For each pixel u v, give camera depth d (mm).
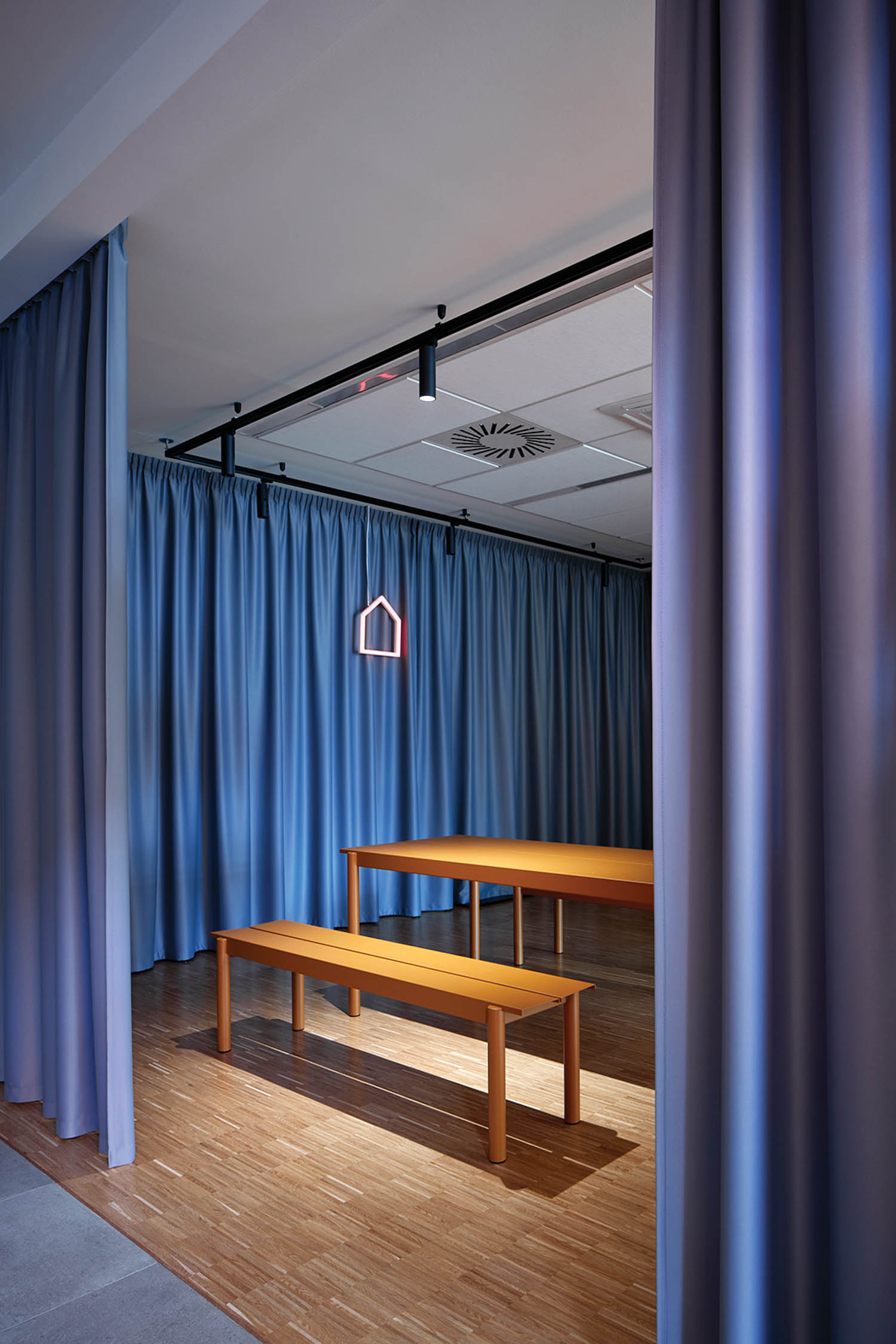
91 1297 1910
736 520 1302
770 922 1303
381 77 2088
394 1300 1892
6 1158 2574
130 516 4789
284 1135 2711
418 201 2588
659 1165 1396
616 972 4641
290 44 1870
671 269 1447
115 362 2643
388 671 6102
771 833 1317
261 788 5293
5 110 2396
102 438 2656
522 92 2148
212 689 5070
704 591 1408
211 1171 2479
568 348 3375
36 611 3006
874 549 1191
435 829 6324
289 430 4363
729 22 1332
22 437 3074
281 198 2561
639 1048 3486
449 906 6383
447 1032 3699
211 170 2424
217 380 3850
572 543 7074
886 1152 1164
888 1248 1159
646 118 2250
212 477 5125
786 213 1350
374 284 3062
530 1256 2057
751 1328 1248
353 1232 2162
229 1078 3178
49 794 2854
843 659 1207
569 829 7301
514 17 1913
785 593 1328
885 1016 1170
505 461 4836
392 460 4848
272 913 5219
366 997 4199
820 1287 1279
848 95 1209
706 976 1380
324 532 5672
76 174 2381
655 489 1437
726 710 1306
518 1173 2467
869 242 1199
